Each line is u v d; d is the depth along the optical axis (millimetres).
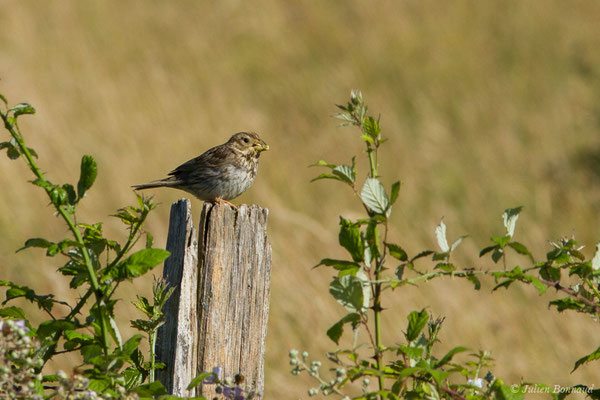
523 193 16812
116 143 16469
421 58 24125
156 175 15867
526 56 24641
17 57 20250
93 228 4520
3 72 18641
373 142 4305
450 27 26078
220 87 21750
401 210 15773
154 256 4098
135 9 25984
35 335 4426
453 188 17094
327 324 11219
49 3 24344
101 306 4113
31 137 15570
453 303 11711
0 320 4129
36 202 13938
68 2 24750
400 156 18281
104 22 24578
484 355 4215
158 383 4230
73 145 15891
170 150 16859
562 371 10734
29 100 17500
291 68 23562
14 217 13414
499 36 26000
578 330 11336
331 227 15109
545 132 19797
